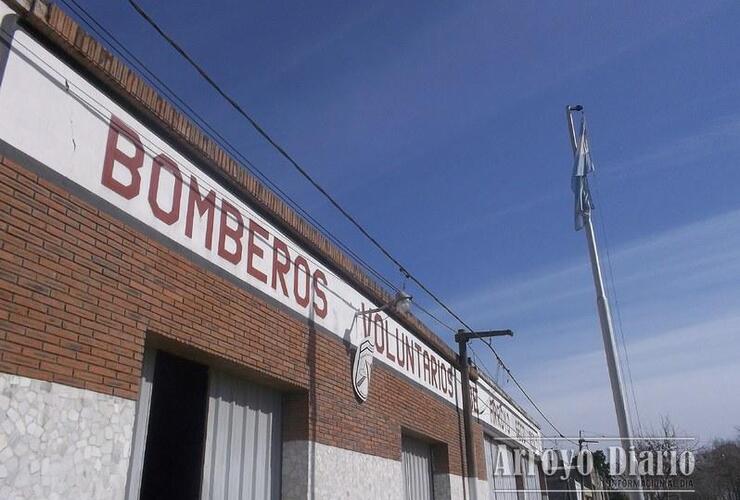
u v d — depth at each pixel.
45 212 5.43
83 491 5.30
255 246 8.45
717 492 43.69
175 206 7.05
